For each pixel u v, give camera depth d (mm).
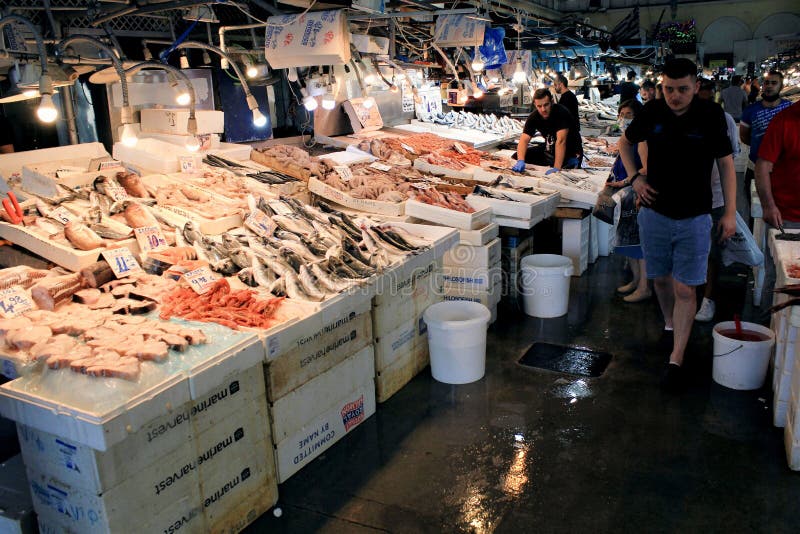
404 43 8641
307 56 4855
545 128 7410
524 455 3648
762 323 5348
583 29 13906
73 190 4668
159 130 6121
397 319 4352
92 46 4957
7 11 4102
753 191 6523
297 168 5820
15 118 5785
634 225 5520
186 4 4461
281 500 3320
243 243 4320
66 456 2492
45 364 2670
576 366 4762
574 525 3062
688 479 3381
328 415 3729
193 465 2809
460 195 5902
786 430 3586
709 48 30016
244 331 3070
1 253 4051
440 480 3443
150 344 2748
